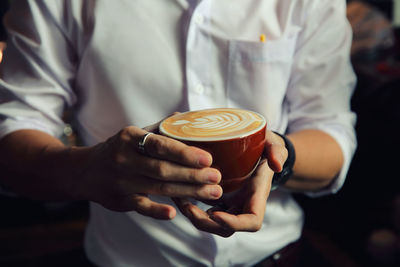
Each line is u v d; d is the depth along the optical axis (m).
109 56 0.58
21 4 0.58
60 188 0.52
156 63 0.59
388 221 1.34
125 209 0.48
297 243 0.71
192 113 0.49
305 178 0.59
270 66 0.61
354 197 1.43
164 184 0.44
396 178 1.33
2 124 0.59
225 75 0.61
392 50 1.65
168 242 0.62
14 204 1.48
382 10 1.99
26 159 0.54
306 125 0.66
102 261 0.67
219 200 0.48
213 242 0.61
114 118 0.61
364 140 1.38
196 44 0.58
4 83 0.58
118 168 0.45
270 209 0.65
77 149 0.52
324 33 0.63
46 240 1.37
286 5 0.61
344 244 1.33
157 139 0.42
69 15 0.58
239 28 0.60
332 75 0.64
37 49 0.57
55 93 0.60
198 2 0.58
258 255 0.66
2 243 1.36
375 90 1.33
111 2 0.57
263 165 0.48
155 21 0.58
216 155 0.42
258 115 0.47
